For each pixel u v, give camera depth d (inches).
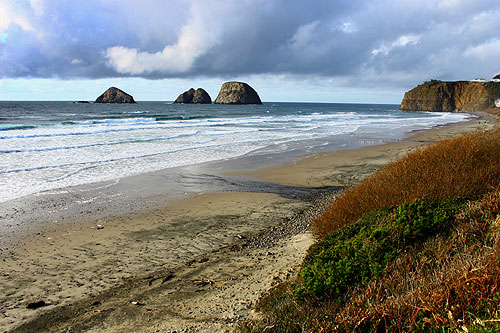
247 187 526.3
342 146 1023.0
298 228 334.0
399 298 118.1
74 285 229.3
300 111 4325.8
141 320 180.2
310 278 155.9
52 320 186.9
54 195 471.2
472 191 226.4
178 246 299.6
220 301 191.3
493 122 2005.4
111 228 347.9
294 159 785.6
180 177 595.5
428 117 3319.4
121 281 233.9
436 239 159.9
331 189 510.9
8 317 191.3
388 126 1909.4
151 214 394.3
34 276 243.4
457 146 349.1
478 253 130.0
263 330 136.3
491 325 89.5
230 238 318.0
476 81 5629.9
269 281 207.3
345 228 216.4
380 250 166.9
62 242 309.6
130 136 1182.9
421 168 311.1
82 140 1042.7
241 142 1094.4
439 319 98.8
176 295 207.6
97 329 175.3
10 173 597.6
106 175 600.4
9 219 373.1
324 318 127.8
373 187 292.0
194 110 3944.4
